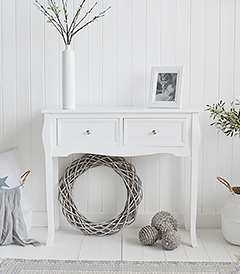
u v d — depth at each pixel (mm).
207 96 2699
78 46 2682
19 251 2379
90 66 2695
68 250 2393
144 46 2674
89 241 2533
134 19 2658
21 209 2508
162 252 2365
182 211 2771
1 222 2404
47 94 2717
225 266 2180
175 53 2674
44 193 2787
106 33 2670
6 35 2684
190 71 2684
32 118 2736
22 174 2768
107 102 2717
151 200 2771
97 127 2326
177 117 2301
